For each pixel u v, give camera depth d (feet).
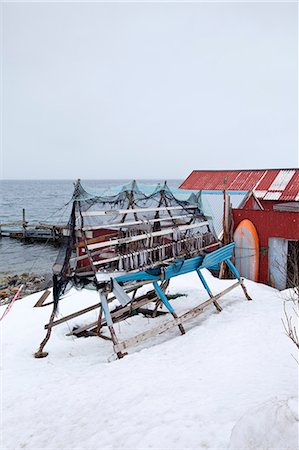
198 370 22.61
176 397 19.07
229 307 35.70
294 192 57.31
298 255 45.03
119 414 18.25
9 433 18.69
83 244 28.58
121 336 32.71
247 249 47.11
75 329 34.22
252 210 46.39
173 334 31.35
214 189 65.72
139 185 37.81
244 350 24.86
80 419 18.71
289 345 24.35
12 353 29.17
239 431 13.29
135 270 29.81
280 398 15.71
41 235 122.52
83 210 28.86
